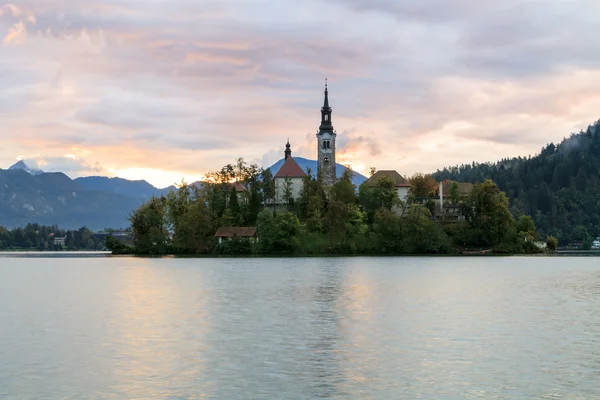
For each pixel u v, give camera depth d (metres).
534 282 124.12
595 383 44.97
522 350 55.31
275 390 43.81
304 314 77.94
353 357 53.03
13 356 53.75
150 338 61.81
